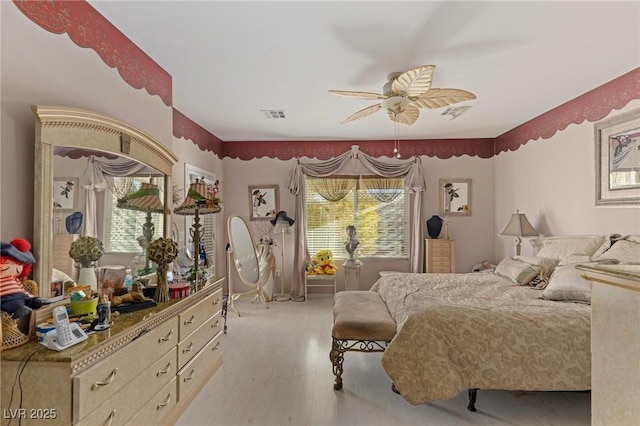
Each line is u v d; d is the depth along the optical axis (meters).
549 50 2.67
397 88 2.67
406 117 3.33
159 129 2.88
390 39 2.50
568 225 3.93
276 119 4.62
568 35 2.45
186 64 2.88
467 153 5.80
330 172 5.82
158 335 2.00
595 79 3.27
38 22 1.71
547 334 2.25
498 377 2.20
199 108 4.14
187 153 4.53
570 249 3.41
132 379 1.74
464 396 2.58
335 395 2.59
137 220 2.38
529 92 3.61
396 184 5.89
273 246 5.90
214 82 3.30
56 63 1.81
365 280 5.90
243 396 2.56
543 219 4.41
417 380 2.24
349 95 2.87
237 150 5.96
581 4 2.09
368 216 5.92
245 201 5.96
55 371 1.37
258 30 2.37
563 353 2.21
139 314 1.92
